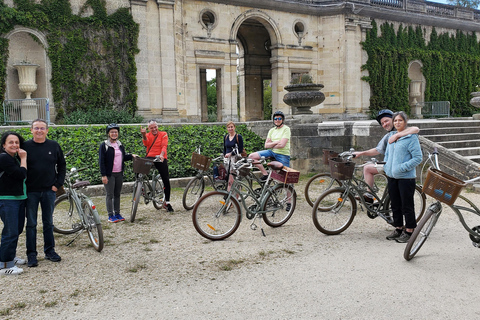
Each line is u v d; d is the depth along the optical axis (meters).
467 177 9.36
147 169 6.80
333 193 6.02
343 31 23.62
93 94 17.41
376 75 24.89
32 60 16.39
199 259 4.92
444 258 4.86
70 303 3.75
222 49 21.22
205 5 20.58
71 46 16.86
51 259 4.88
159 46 18.64
